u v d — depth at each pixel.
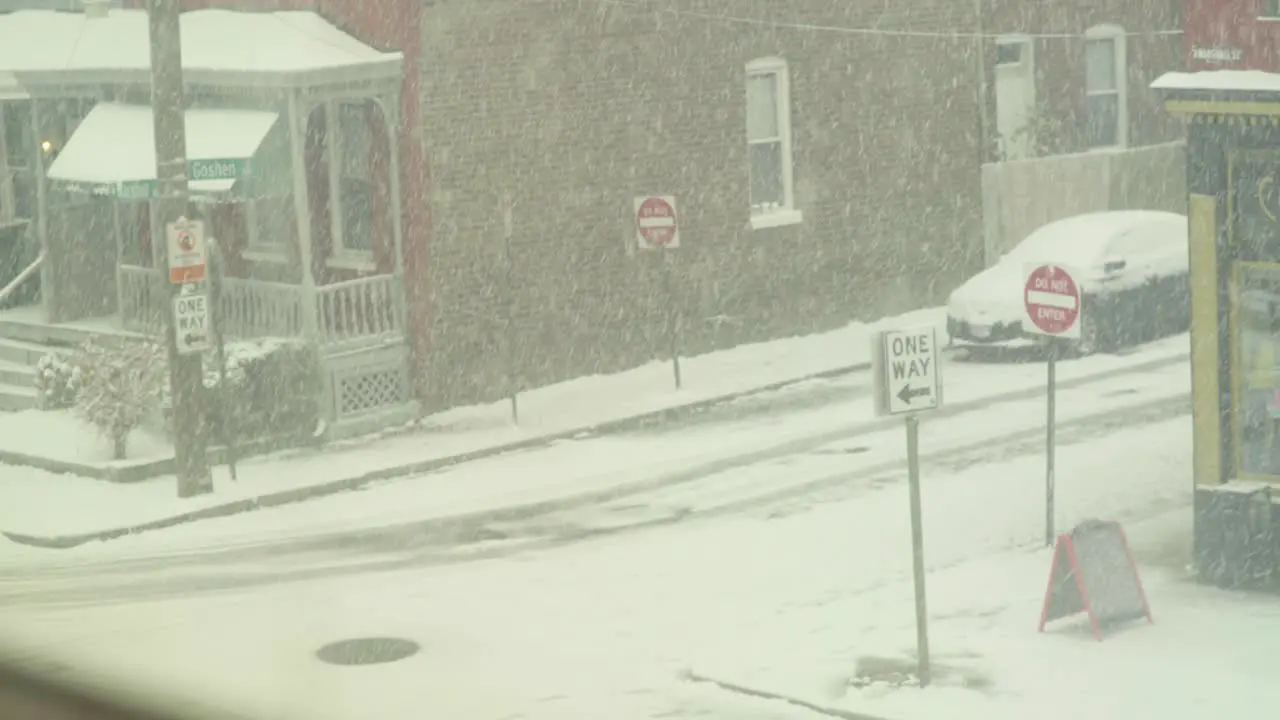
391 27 25.11
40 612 16.62
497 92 26.08
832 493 20.27
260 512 20.75
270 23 25.28
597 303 27.48
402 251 25.39
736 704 13.59
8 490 21.78
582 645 15.19
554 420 24.69
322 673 14.53
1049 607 14.94
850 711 13.20
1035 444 22.12
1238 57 15.86
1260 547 15.90
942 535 18.28
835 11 30.06
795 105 29.83
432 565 18.09
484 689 14.04
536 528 19.44
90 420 22.38
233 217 27.62
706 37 28.39
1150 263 28.28
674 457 22.47
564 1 26.64
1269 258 15.93
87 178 24.98
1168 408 23.77
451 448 23.30
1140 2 35.53
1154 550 17.38
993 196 32.53
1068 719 12.77
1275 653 14.11
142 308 26.28
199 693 13.87
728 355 28.75
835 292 30.50
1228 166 16.08
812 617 15.70
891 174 31.08
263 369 23.47
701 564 17.66
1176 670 13.78
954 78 31.70
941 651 14.53
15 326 27.86
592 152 27.20
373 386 24.86
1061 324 17.53
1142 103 35.84
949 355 28.02
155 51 20.67
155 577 17.92
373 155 25.86
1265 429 16.11
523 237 26.53
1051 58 34.34
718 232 28.88
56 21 27.88
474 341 26.05
